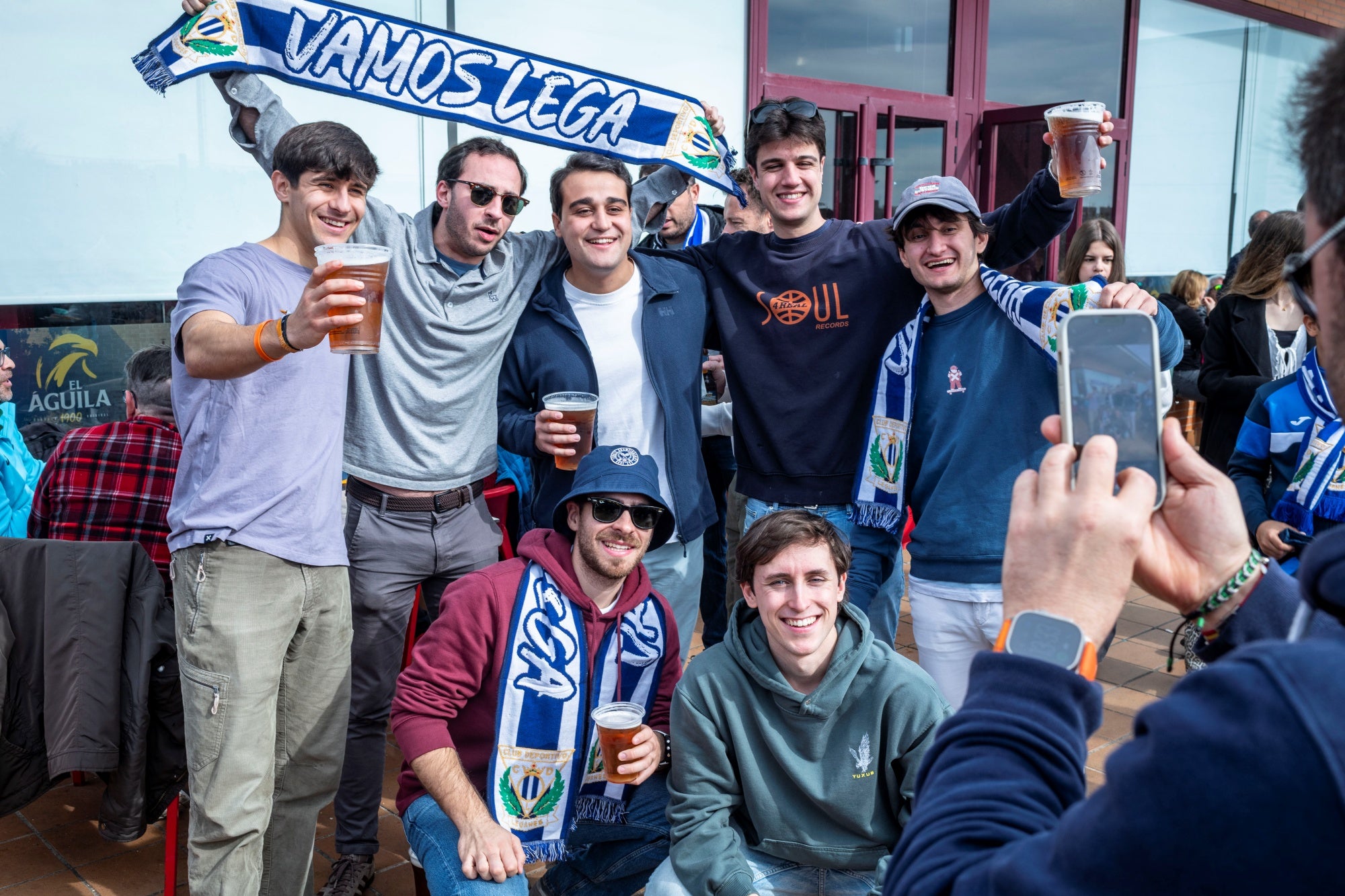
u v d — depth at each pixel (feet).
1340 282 2.10
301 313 6.37
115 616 8.20
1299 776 1.75
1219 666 1.97
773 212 9.73
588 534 7.59
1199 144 31.27
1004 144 25.49
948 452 8.55
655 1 18.93
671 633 8.23
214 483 7.33
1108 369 2.86
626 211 9.43
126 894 9.20
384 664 9.41
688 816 7.17
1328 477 8.89
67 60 13.20
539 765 7.69
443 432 9.36
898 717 6.92
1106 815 1.94
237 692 7.31
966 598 8.42
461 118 9.97
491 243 9.21
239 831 7.32
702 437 13.37
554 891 8.36
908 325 8.89
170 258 14.42
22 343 13.23
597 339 9.82
